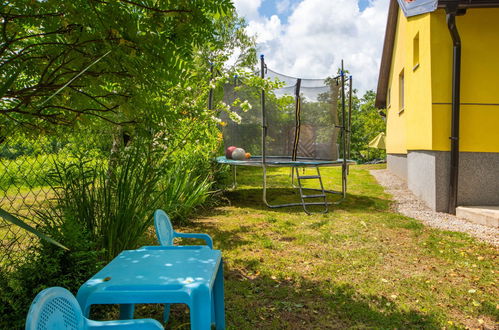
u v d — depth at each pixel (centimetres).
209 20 201
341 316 317
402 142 1241
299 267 438
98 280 187
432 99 749
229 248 505
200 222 660
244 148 963
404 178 1274
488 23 723
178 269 204
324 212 770
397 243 537
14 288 231
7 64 193
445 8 696
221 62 671
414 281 394
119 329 143
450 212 742
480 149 731
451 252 492
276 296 355
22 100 199
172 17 192
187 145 597
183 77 212
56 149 333
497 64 723
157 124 246
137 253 236
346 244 534
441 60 743
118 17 180
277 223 662
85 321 141
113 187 353
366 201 902
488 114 727
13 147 289
